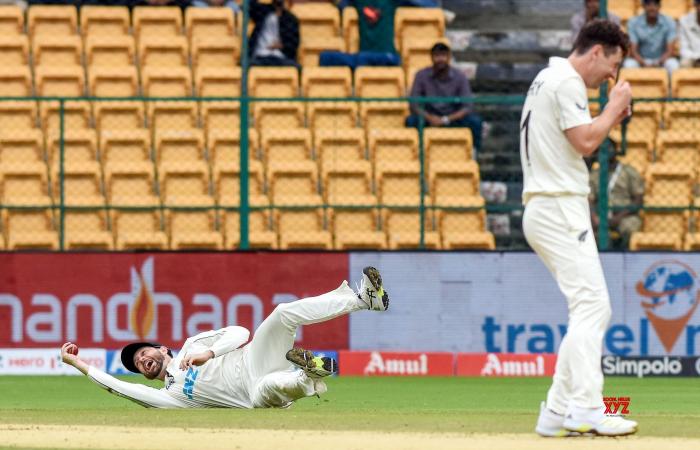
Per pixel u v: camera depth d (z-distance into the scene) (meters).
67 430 27.30
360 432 26.91
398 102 58.84
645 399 41.88
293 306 31.44
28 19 67.44
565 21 69.75
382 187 59.03
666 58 64.94
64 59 66.25
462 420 30.50
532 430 27.58
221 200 59.00
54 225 58.94
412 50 66.00
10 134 60.69
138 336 53.69
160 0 67.81
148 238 58.19
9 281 53.62
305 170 59.25
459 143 59.72
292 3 66.88
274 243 57.69
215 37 66.75
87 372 32.50
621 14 67.62
